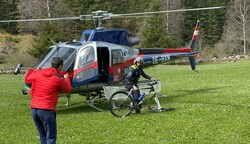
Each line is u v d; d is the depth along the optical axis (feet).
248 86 62.59
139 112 39.83
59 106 50.39
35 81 23.73
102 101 50.31
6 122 39.17
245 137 27.84
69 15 206.69
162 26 199.41
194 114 38.01
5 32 240.73
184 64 156.97
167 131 30.83
